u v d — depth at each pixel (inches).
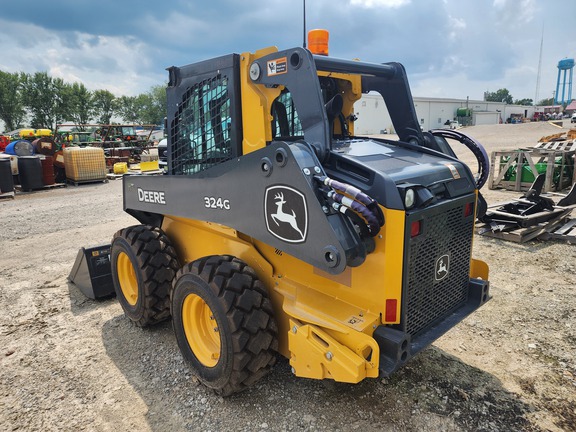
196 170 123.6
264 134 100.6
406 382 112.3
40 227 307.7
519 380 113.0
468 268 109.0
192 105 121.0
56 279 199.8
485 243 228.4
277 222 88.8
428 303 96.3
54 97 2551.7
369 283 87.1
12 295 181.6
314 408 103.5
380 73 115.5
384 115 1581.0
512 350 127.3
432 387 110.1
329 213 78.7
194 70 117.3
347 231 78.5
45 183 525.7
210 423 100.4
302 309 96.0
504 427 96.2
